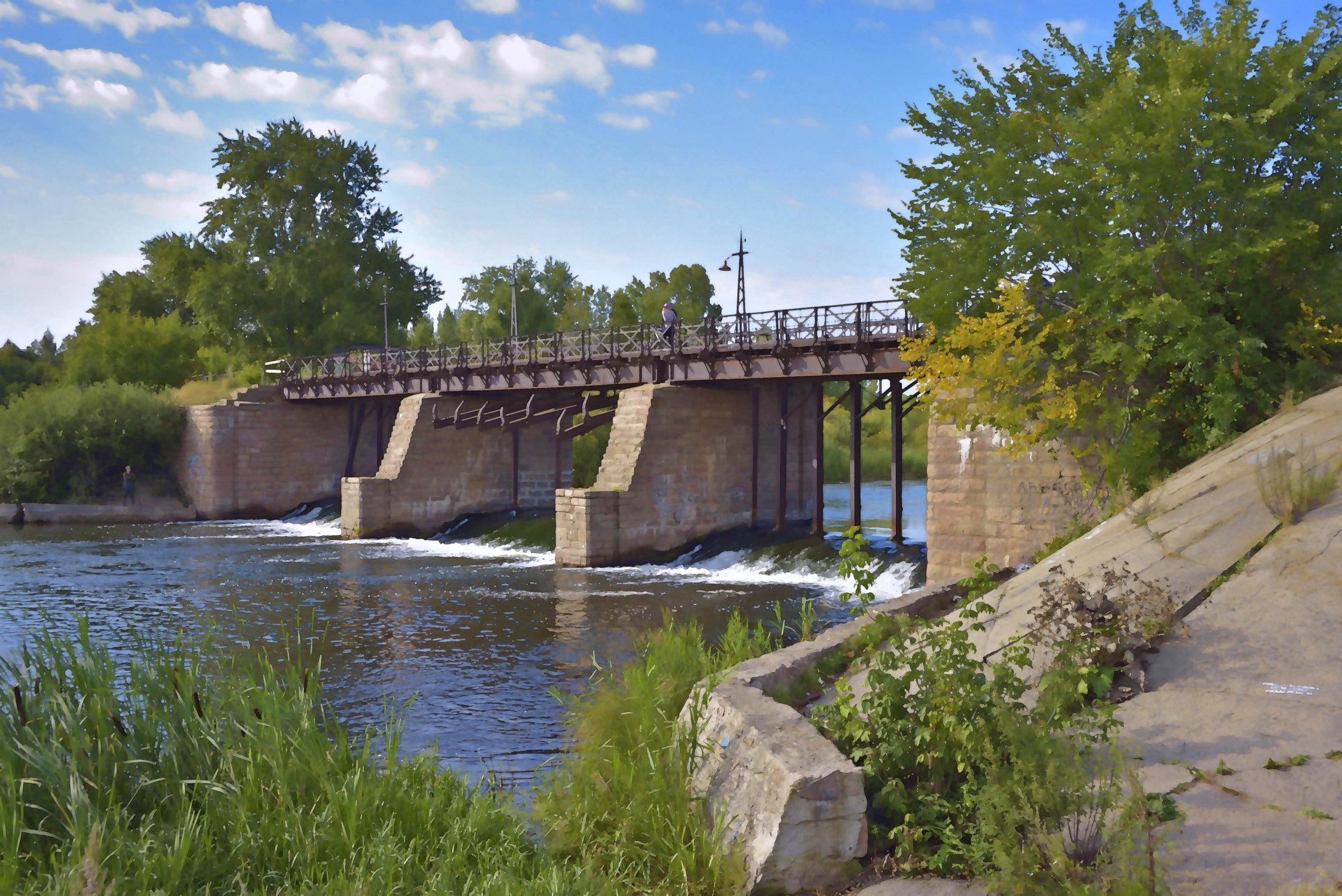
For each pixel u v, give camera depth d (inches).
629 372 1482.5
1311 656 270.1
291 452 2337.6
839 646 382.3
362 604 1015.6
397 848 270.7
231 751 291.4
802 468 1518.2
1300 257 575.5
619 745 331.6
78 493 2239.2
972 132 694.5
